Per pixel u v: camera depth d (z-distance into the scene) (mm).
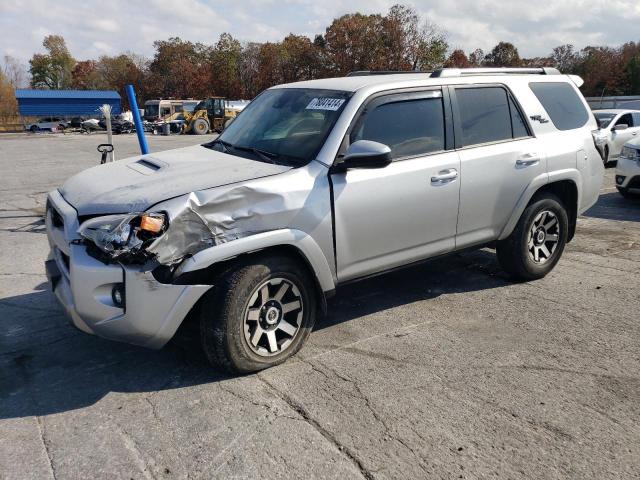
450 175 4367
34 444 2920
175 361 3809
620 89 74688
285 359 3750
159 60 84375
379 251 4113
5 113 73312
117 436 2988
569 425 3070
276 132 4230
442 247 4527
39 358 3875
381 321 4488
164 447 2893
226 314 3387
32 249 6762
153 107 47344
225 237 3334
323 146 3828
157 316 3225
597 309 4715
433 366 3734
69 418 3152
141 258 3123
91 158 19156
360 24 52969
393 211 4078
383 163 3625
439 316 4586
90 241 3273
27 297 5055
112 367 3740
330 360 3820
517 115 4973
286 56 66000
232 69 75188
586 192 5516
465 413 3184
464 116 4586
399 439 2947
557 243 5391
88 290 3191
